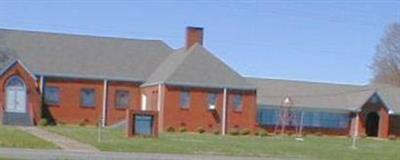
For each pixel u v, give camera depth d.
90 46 68.69
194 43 66.56
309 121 70.25
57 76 65.06
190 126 62.97
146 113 48.28
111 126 64.06
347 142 57.03
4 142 38.06
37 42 67.31
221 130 63.72
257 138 57.12
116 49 69.38
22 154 31.08
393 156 41.72
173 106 62.69
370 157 39.88
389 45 98.75
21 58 65.06
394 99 73.31
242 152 39.16
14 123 61.66
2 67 64.12
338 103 71.62
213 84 63.69
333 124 70.88
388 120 71.69
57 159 28.81
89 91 66.12
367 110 71.25
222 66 65.19
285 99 69.38
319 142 54.56
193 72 63.81
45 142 39.50
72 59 66.81
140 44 70.94
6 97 62.28
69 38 68.69
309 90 72.56
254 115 64.81
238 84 64.50
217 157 35.06
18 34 67.56
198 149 39.56
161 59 70.12
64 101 65.31
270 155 38.25
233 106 64.31
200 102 63.41
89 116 65.94
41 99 63.88
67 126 62.50
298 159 36.19
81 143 40.47
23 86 62.84
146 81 67.44
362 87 75.19
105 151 35.94
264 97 69.44
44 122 62.69
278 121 68.81
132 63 68.62
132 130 48.00
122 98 67.06
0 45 65.81
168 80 62.53
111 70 67.19
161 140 46.31
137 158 31.84
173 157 33.62
